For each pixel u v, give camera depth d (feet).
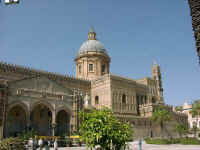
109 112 61.62
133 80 285.64
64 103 178.50
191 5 48.60
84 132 59.00
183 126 248.52
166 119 225.15
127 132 59.52
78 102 185.47
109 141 56.29
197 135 273.33
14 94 151.53
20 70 203.62
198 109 237.04
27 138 133.49
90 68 285.23
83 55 287.69
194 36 47.60
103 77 248.73
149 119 246.47
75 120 178.40
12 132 159.63
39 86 167.32
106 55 295.69
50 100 169.99
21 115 168.45
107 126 56.75
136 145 169.58
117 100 240.12
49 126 175.42
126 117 225.97
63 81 234.79
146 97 288.30
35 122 175.52
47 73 223.51
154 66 320.29
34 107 160.76
